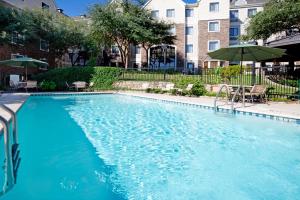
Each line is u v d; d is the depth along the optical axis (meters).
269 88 13.68
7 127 3.75
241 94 13.23
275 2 23.75
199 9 37.38
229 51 13.10
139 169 5.07
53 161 5.31
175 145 6.83
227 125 9.05
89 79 23.16
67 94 19.41
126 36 30.45
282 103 12.65
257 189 4.21
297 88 14.82
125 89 23.00
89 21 31.56
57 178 4.47
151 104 15.32
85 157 5.66
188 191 4.11
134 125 9.50
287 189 4.21
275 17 21.91
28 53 27.33
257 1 39.75
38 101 15.90
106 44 33.22
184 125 9.40
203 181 4.52
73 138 7.32
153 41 32.28
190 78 19.36
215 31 36.88
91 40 30.19
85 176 4.62
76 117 11.04
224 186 4.32
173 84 19.80
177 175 4.78
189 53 38.66
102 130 8.61
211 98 15.72
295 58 21.39
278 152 6.18
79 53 36.19
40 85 21.64
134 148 6.52
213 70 19.17
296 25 23.05
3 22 21.12
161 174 4.82
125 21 29.17
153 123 9.84
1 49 23.11
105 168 5.06
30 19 24.70
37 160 5.32
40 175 4.55
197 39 38.25
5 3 25.45
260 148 6.51
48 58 31.23
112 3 30.45
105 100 17.44
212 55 13.73
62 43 27.66
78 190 4.05
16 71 25.23
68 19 29.27
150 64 39.69
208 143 7.04
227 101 13.59
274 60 22.61
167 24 33.31
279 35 28.47
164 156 5.90
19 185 4.11
